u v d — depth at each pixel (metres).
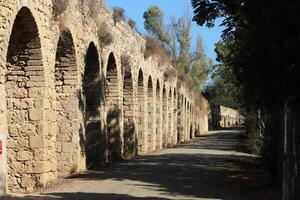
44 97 17.78
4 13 14.60
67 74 21.83
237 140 62.22
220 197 16.50
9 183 17.48
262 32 8.81
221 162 29.94
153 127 42.81
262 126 29.61
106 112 27.72
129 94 34.19
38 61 17.64
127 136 34.22
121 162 28.77
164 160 30.92
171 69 53.88
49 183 18.16
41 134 17.66
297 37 8.18
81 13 22.44
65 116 21.95
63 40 20.84
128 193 16.75
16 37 17.38
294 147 12.48
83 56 22.73
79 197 15.55
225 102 121.75
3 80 14.38
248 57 9.77
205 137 75.00
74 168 21.89
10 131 17.67
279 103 10.05
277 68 8.97
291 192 12.84
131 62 33.50
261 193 17.39
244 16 10.10
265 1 8.65
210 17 11.27
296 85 9.01
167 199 15.80
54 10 18.75
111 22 28.16
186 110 67.75
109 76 29.66
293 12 8.02
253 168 26.53
